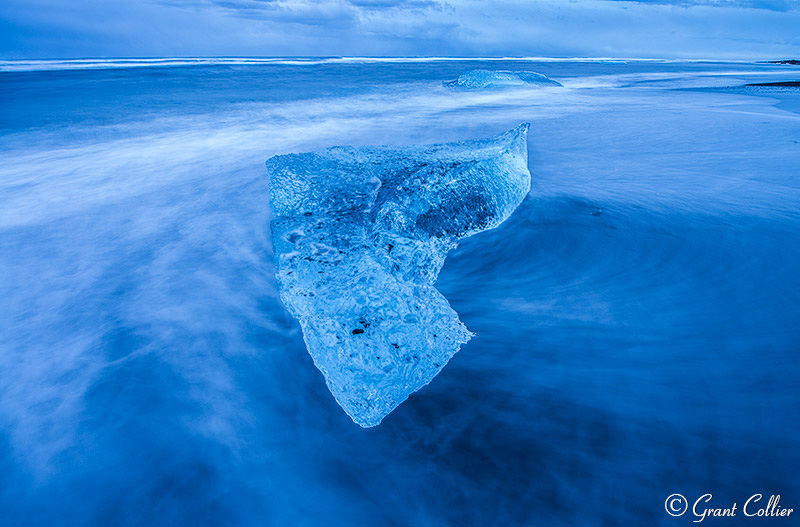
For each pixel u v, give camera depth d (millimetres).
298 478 1753
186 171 5555
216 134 7812
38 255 3488
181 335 2523
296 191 3596
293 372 2223
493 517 1569
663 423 1828
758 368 2064
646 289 2703
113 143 7141
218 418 2012
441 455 1779
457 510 1606
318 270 2643
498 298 2711
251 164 5836
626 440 1771
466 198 3439
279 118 9492
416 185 3275
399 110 10680
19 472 1812
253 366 2275
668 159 5352
